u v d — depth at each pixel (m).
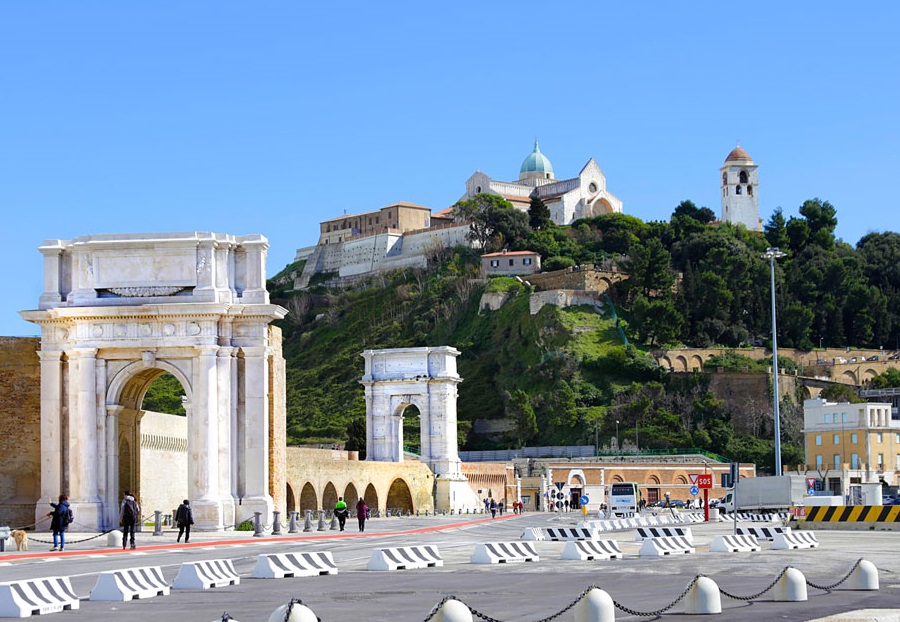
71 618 31.59
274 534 74.81
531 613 31.75
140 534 72.81
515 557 53.53
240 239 78.62
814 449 194.75
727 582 41.59
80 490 75.44
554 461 196.75
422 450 168.00
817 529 86.50
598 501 195.50
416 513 152.75
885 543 67.25
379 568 47.94
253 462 76.81
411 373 168.75
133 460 80.88
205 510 74.56
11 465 78.12
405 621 29.92
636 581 42.22
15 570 47.38
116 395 76.50
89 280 77.25
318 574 45.50
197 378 75.75
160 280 76.94
